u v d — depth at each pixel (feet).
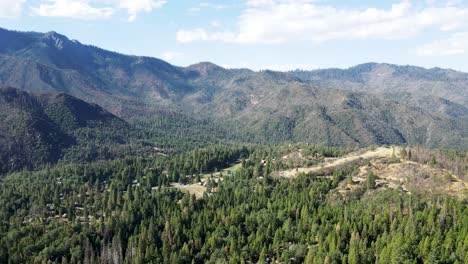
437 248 648.38
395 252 645.10
